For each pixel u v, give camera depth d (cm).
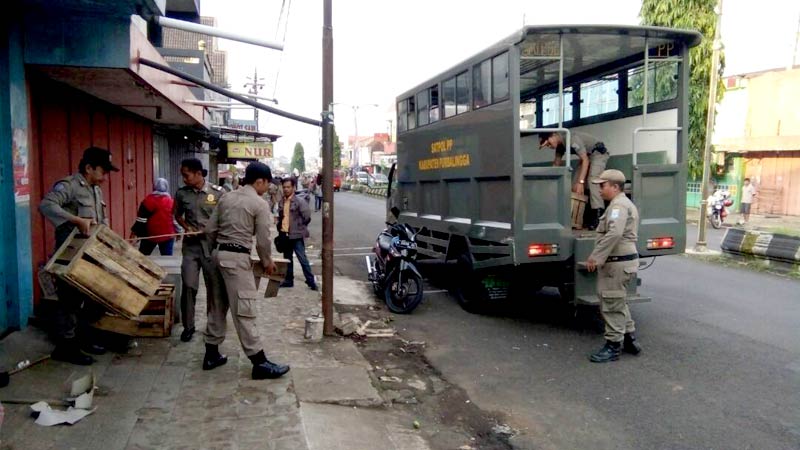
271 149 2377
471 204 905
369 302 976
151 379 538
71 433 422
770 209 2602
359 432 473
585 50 837
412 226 1187
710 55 2377
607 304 670
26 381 501
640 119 879
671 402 553
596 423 513
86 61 635
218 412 477
